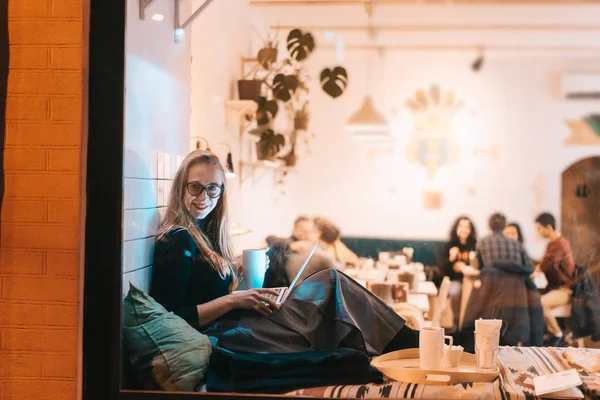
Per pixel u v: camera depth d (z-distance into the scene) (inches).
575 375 82.4
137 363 82.4
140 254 87.9
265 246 115.5
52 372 80.0
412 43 154.5
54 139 79.9
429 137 147.3
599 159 133.3
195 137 121.2
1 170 80.0
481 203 141.6
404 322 95.3
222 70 137.4
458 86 150.1
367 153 151.9
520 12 137.3
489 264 107.3
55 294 79.9
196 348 85.1
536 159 139.9
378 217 144.5
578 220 114.7
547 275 107.3
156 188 95.4
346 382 84.8
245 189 142.3
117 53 80.0
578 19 136.3
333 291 96.3
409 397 79.4
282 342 90.7
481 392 79.7
